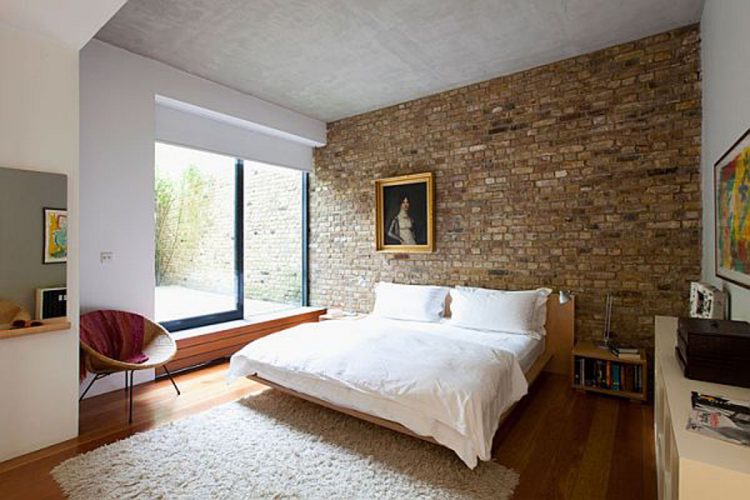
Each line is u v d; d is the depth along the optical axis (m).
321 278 5.15
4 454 2.10
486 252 3.82
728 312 1.99
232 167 4.37
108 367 2.58
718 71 2.25
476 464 1.90
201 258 4.08
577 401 2.90
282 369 2.62
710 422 1.08
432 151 4.15
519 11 2.67
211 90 3.77
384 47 3.15
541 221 3.51
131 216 3.21
